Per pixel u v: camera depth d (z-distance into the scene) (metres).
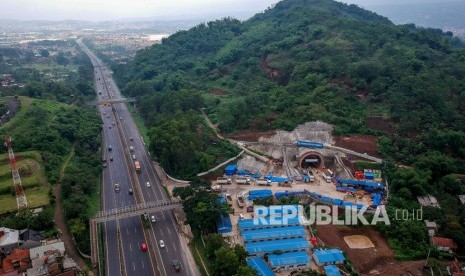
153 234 132.62
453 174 152.88
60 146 183.88
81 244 119.38
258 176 169.25
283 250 119.31
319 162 178.12
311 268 115.62
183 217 143.00
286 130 188.00
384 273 113.81
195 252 123.25
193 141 177.12
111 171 181.00
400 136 174.25
